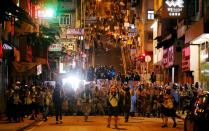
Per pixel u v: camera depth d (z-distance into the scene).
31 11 43.75
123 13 108.06
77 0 77.50
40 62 45.62
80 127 28.12
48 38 46.28
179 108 37.31
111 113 28.09
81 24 75.19
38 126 28.88
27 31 41.38
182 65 44.97
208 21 33.31
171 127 28.36
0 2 24.53
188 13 41.69
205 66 38.59
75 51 63.09
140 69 70.06
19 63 38.25
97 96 38.88
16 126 27.45
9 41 36.72
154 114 37.94
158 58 60.72
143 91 38.59
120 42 95.81
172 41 49.81
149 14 75.00
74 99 38.62
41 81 47.44
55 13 47.62
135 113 38.97
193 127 19.81
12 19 32.50
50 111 37.19
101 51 91.62
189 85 37.59
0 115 34.91
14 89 31.14
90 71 63.06
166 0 40.72
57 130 26.27
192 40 38.03
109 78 62.97
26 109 33.38
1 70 35.97
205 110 19.58
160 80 56.75
